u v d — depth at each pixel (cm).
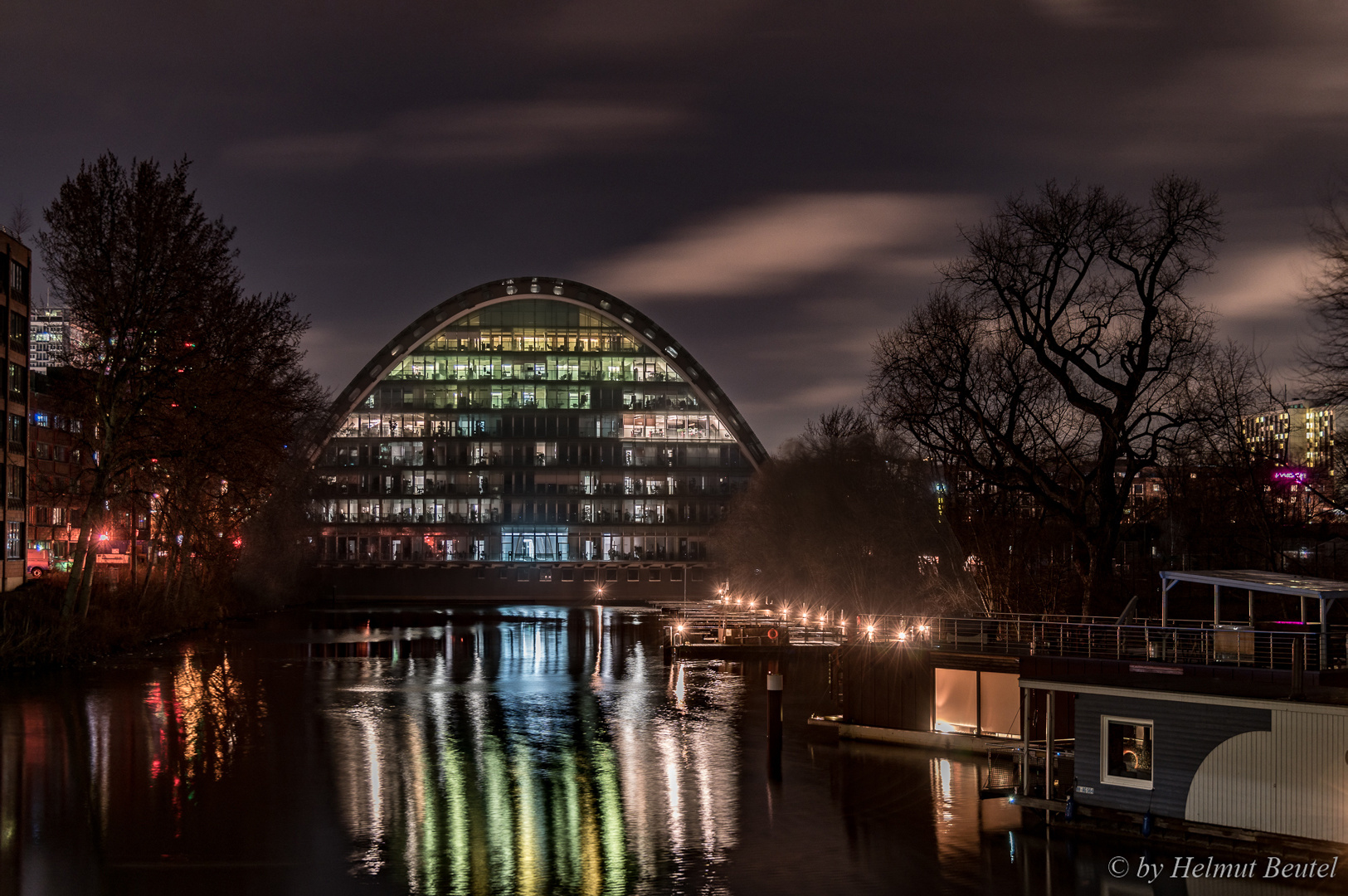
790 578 10750
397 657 7569
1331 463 5734
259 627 10169
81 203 6938
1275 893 2564
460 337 16138
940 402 6075
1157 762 2784
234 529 10088
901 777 3700
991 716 3991
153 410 7156
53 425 10138
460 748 4262
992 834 3047
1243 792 2639
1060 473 6794
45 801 3391
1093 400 6112
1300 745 2564
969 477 7119
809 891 2652
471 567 16000
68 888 2639
